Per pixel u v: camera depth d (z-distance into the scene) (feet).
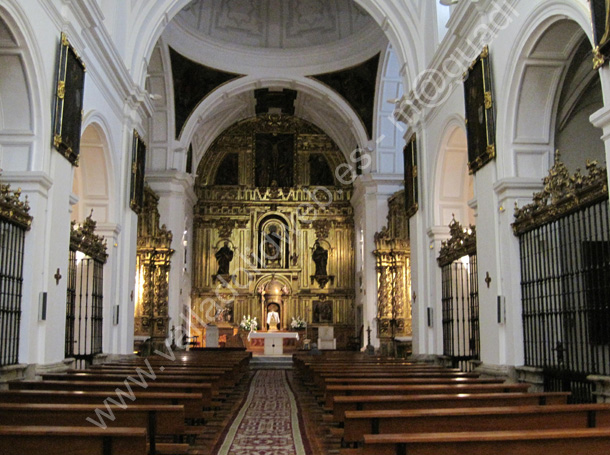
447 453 12.64
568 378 28.68
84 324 43.70
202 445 22.94
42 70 31.09
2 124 31.45
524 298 33.27
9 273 29.60
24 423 17.21
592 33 24.58
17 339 30.17
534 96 33.63
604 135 23.30
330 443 23.36
